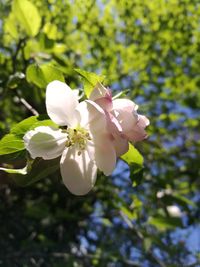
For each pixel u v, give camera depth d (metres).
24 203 0.30
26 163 0.11
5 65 0.22
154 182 0.26
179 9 0.32
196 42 0.33
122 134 0.11
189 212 0.26
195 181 0.33
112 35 0.30
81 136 0.11
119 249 0.32
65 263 0.27
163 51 0.32
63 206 0.31
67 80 0.17
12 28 0.21
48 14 0.26
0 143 0.11
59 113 0.11
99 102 0.11
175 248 0.27
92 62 0.30
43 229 0.30
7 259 0.27
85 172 0.11
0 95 0.22
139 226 0.25
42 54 0.21
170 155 0.34
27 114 0.26
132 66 0.31
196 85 0.34
